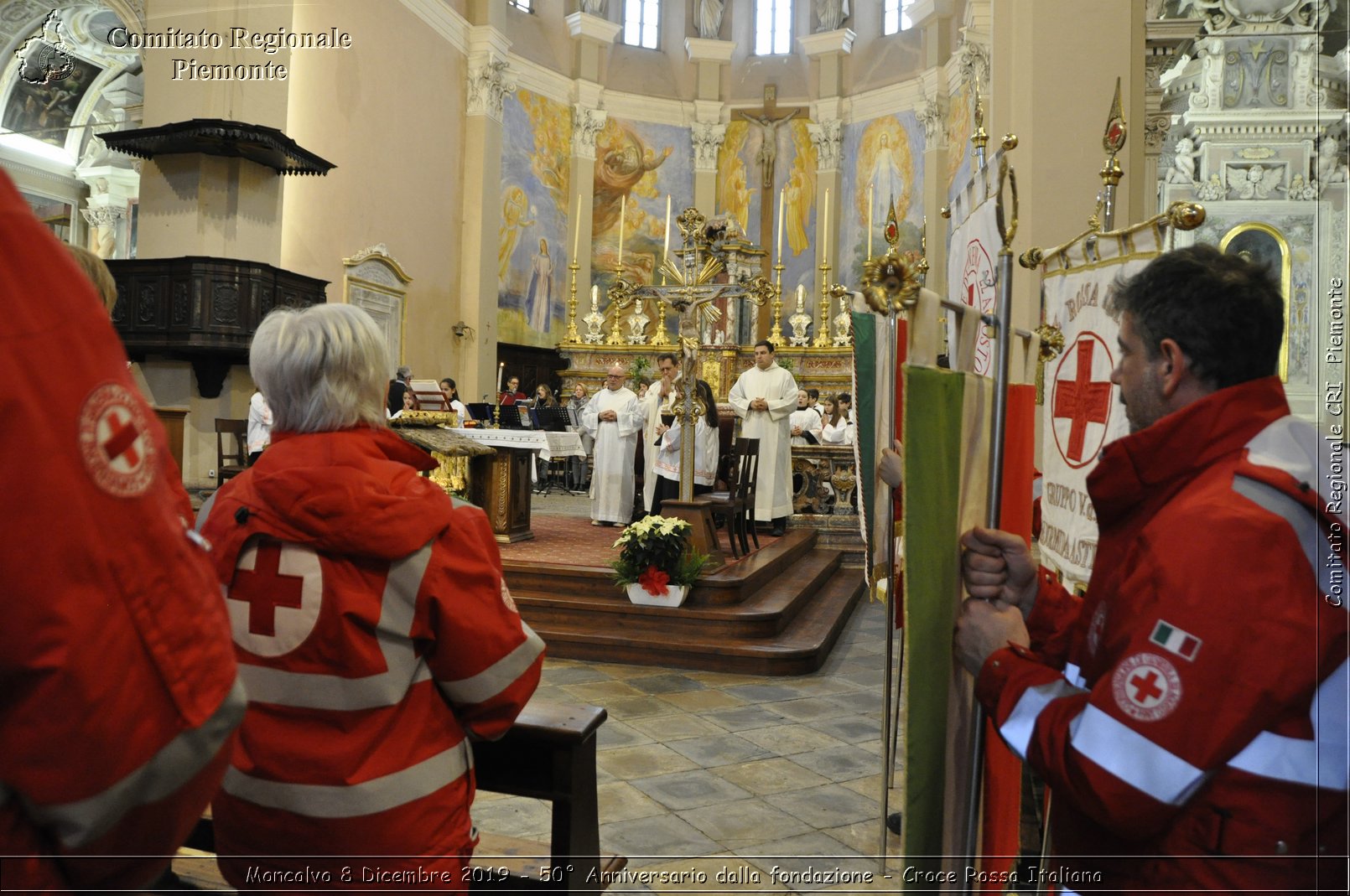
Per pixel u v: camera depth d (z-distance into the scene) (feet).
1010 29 21.57
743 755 13.38
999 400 5.28
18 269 2.83
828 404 47.98
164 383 35.68
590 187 68.80
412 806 5.09
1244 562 3.53
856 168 69.05
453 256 55.88
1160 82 21.95
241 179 36.35
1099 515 4.51
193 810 3.21
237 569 5.14
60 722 2.74
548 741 7.48
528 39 64.64
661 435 32.53
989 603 5.06
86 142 64.54
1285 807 3.56
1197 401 4.09
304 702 5.04
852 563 31.83
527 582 21.18
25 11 50.49
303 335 5.22
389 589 5.07
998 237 8.45
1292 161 34.19
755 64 73.05
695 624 19.22
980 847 5.50
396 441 5.52
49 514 2.71
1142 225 6.92
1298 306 17.99
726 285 20.95
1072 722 3.96
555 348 66.39
